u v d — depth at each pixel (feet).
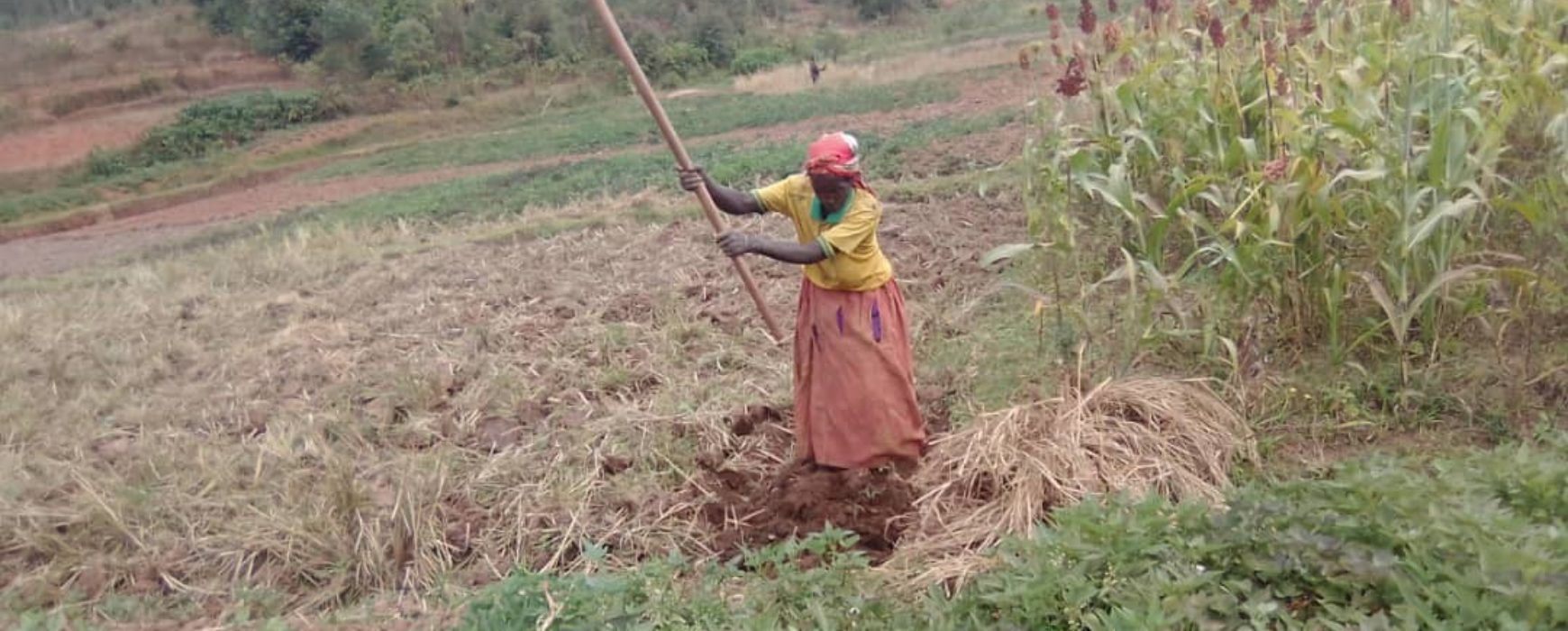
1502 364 17.37
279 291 30.60
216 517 17.71
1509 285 18.56
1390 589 10.61
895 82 81.20
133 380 24.11
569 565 15.96
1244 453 16.07
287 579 16.33
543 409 20.43
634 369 21.76
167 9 112.78
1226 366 18.31
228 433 21.07
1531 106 18.66
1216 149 21.62
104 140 91.76
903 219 31.14
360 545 16.38
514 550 16.26
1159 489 14.93
